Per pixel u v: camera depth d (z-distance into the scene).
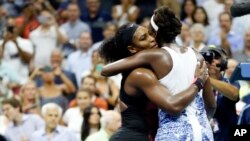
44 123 14.88
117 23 20.47
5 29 19.95
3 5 21.62
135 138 8.55
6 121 15.05
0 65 18.28
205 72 8.59
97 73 16.42
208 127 8.55
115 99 16.19
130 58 8.58
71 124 15.32
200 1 21.05
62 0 21.78
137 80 8.48
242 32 18.53
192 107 8.51
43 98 16.72
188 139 8.37
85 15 21.11
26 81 17.69
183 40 18.47
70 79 17.73
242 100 10.55
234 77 9.30
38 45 19.34
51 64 17.83
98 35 20.81
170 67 8.48
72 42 19.75
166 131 8.43
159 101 8.37
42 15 19.50
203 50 9.61
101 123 13.84
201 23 19.75
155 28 8.64
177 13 19.94
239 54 16.98
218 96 9.77
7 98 15.52
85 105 15.45
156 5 20.83
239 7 8.64
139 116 8.62
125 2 20.84
